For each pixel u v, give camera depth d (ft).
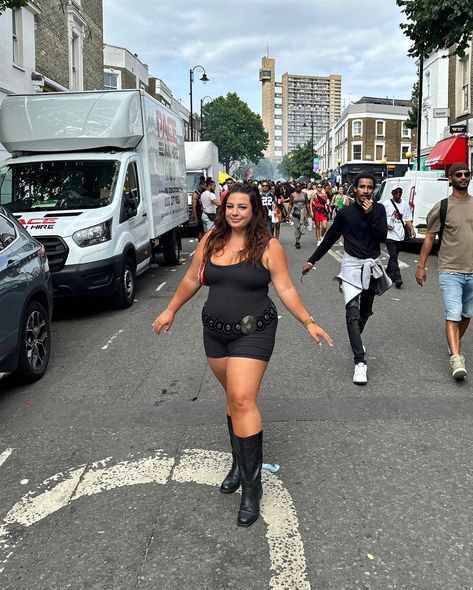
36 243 20.45
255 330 10.50
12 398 17.56
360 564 9.34
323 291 33.99
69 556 9.74
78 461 13.23
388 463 12.72
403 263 46.37
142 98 34.14
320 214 59.21
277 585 8.87
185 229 72.23
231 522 10.58
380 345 22.30
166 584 8.95
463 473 12.26
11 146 31.68
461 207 18.45
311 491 11.59
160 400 16.93
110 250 27.63
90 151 32.27
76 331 25.67
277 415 15.51
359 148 238.48
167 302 31.42
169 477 12.31
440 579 8.97
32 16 63.82
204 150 77.61
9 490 12.05
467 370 19.15
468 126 89.45
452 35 44.57
